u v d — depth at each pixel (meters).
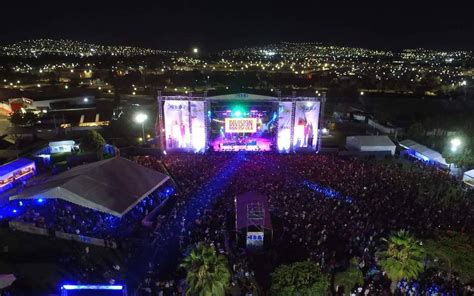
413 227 35.66
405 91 139.38
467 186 48.66
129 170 43.03
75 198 36.09
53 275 29.77
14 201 41.38
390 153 64.19
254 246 33.31
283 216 38.25
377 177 49.25
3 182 46.69
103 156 59.03
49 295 27.27
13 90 121.00
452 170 55.00
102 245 34.12
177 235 35.66
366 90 141.12
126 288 27.11
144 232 36.56
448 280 28.83
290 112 64.94
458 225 36.56
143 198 40.28
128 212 39.59
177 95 64.38
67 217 37.41
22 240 34.44
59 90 124.25
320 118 64.81
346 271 27.70
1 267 30.44
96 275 30.14
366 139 65.19
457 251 27.95
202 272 22.16
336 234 34.94
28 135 72.25
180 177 49.16
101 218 37.84
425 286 28.14
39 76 157.62
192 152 64.88
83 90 124.88
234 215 39.06
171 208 41.88
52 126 78.31
